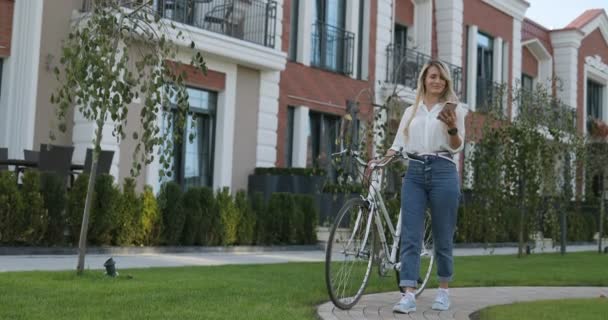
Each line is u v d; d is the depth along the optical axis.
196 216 9.87
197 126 12.67
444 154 4.81
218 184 12.74
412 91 15.91
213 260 8.48
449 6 18.44
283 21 13.95
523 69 23.05
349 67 15.49
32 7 10.45
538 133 11.55
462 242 14.17
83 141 10.66
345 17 15.76
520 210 11.53
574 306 4.96
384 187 8.01
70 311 3.95
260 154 13.50
